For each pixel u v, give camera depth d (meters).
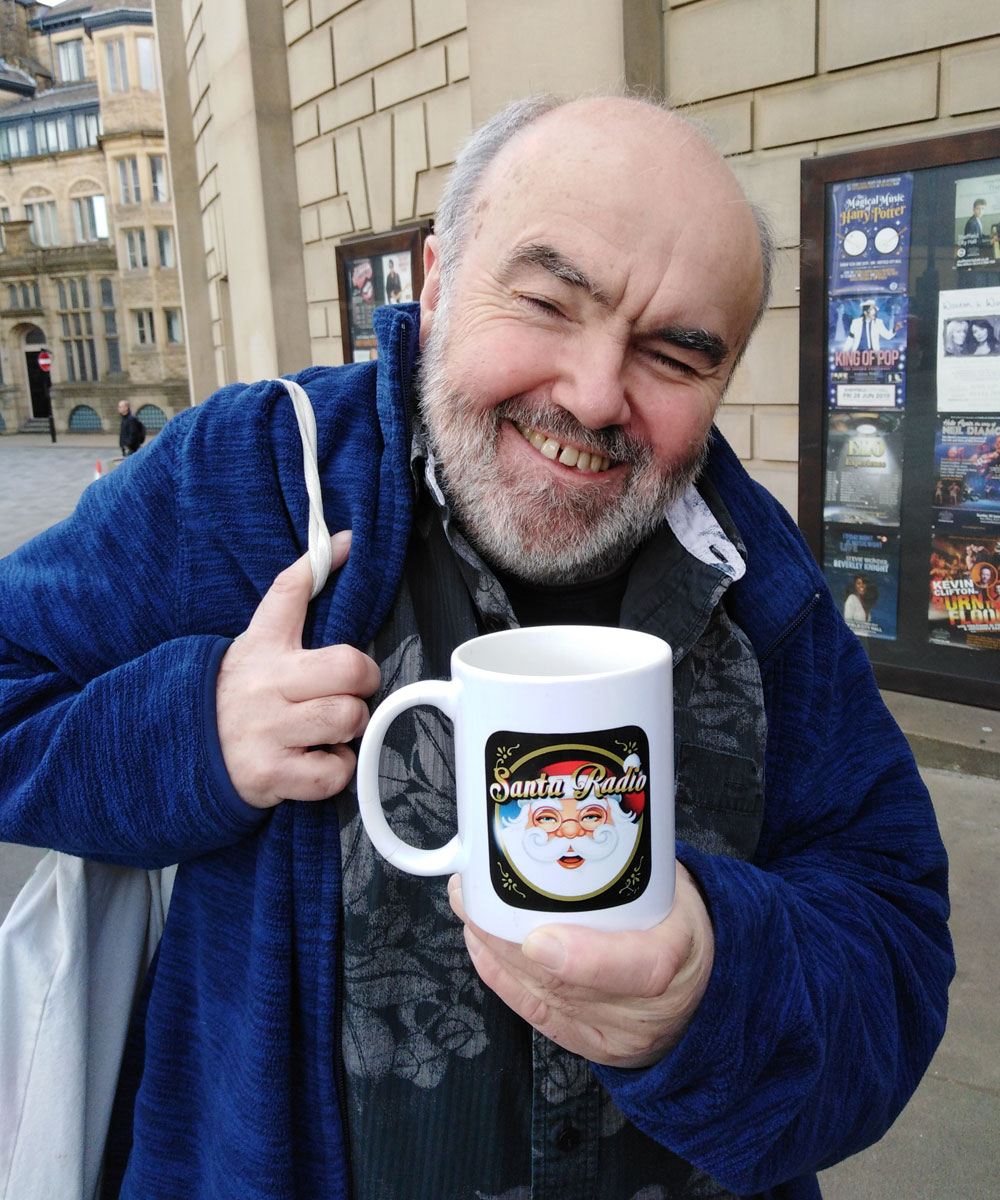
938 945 0.95
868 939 0.85
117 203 36.53
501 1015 0.84
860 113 3.72
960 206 3.48
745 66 3.98
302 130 7.31
